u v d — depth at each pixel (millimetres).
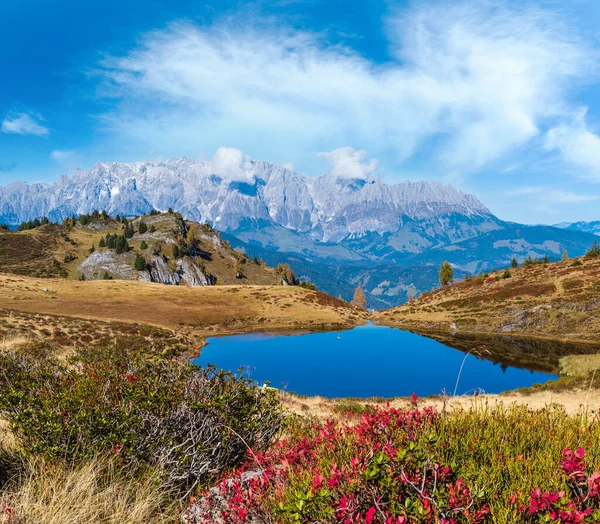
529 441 3471
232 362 54688
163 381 5242
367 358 58531
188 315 87375
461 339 73438
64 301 85188
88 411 4602
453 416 4031
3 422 5773
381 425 3336
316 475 2682
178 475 4566
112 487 4035
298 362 55562
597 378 23438
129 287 107250
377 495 2312
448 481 2467
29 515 3408
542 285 93438
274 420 5484
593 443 3211
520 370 49719
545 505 2041
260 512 3061
